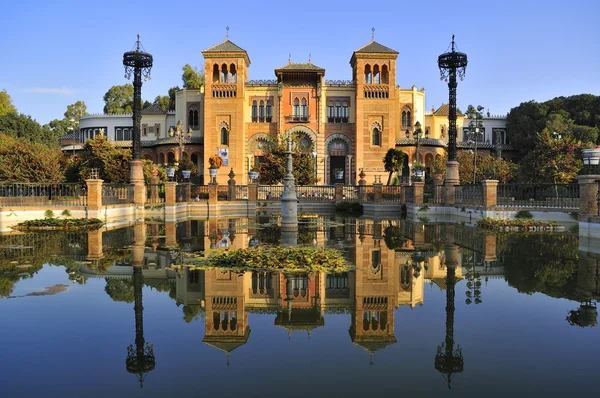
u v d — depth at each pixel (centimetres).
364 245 1642
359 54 6041
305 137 6216
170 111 6962
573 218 2314
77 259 1329
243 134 6053
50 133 6994
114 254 1422
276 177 4897
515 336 686
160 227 2350
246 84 6184
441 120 6838
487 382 532
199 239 1819
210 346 651
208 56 6044
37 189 2914
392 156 4884
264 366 581
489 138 7212
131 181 3173
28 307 838
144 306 848
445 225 2470
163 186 3875
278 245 1619
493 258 1352
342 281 1052
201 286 998
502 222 2227
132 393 504
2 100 7456
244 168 6094
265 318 782
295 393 505
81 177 4650
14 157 3991
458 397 495
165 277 1084
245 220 2886
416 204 3089
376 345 654
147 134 6925
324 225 2472
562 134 6053
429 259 1344
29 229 2161
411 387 520
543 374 553
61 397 495
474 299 896
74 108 10400
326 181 6219
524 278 1078
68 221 2283
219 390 512
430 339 677
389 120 6044
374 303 873
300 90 6172
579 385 524
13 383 529
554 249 1519
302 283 1030
